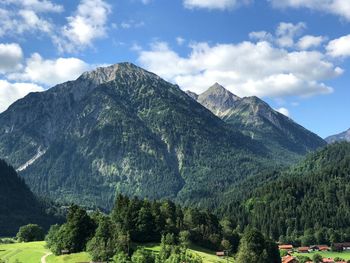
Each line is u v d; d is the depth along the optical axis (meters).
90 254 197.12
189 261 186.25
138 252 191.25
